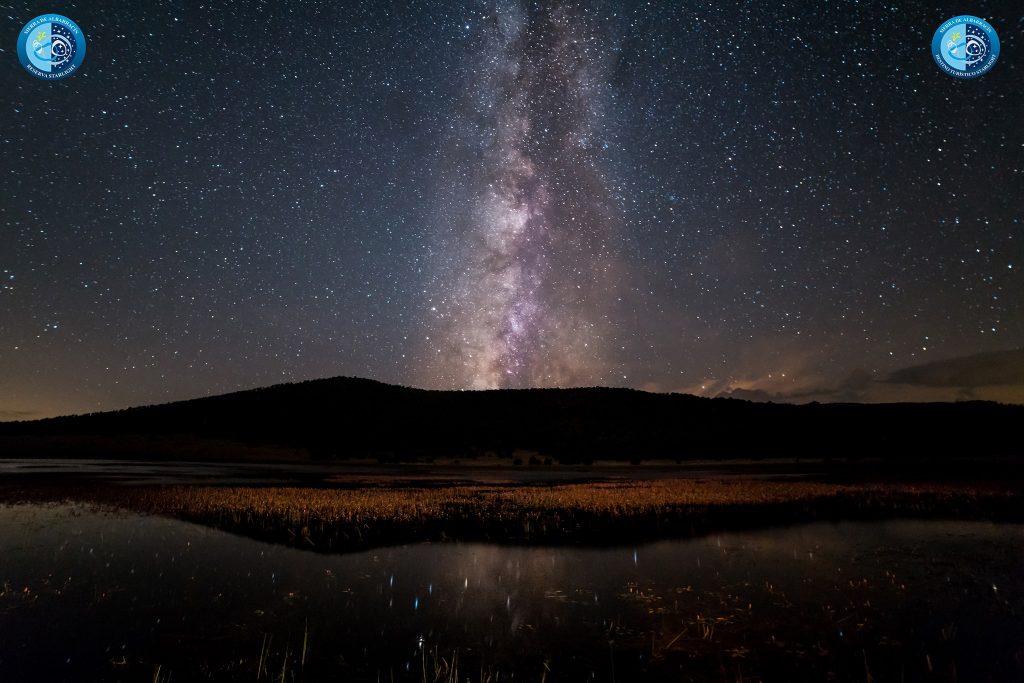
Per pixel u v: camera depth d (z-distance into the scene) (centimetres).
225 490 1702
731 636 566
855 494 1680
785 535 1095
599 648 535
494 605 662
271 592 709
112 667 486
